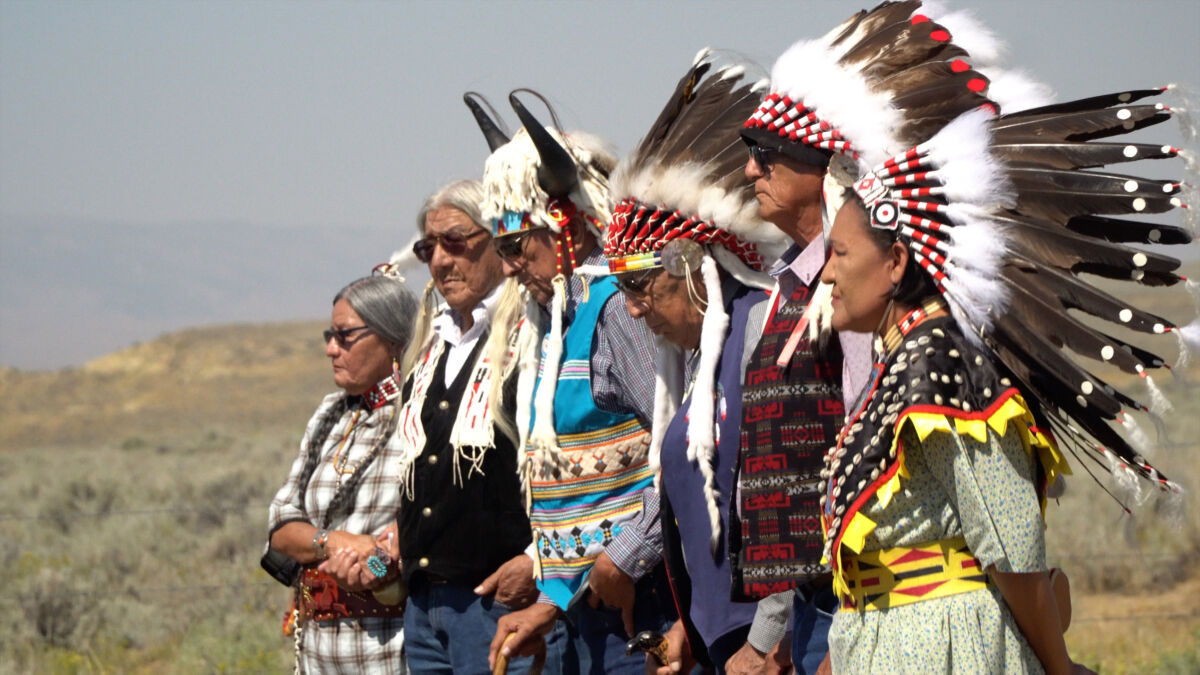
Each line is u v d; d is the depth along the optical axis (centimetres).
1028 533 365
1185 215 356
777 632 483
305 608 743
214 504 3145
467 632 663
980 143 377
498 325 652
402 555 689
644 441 609
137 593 1895
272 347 16262
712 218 521
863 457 380
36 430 12362
